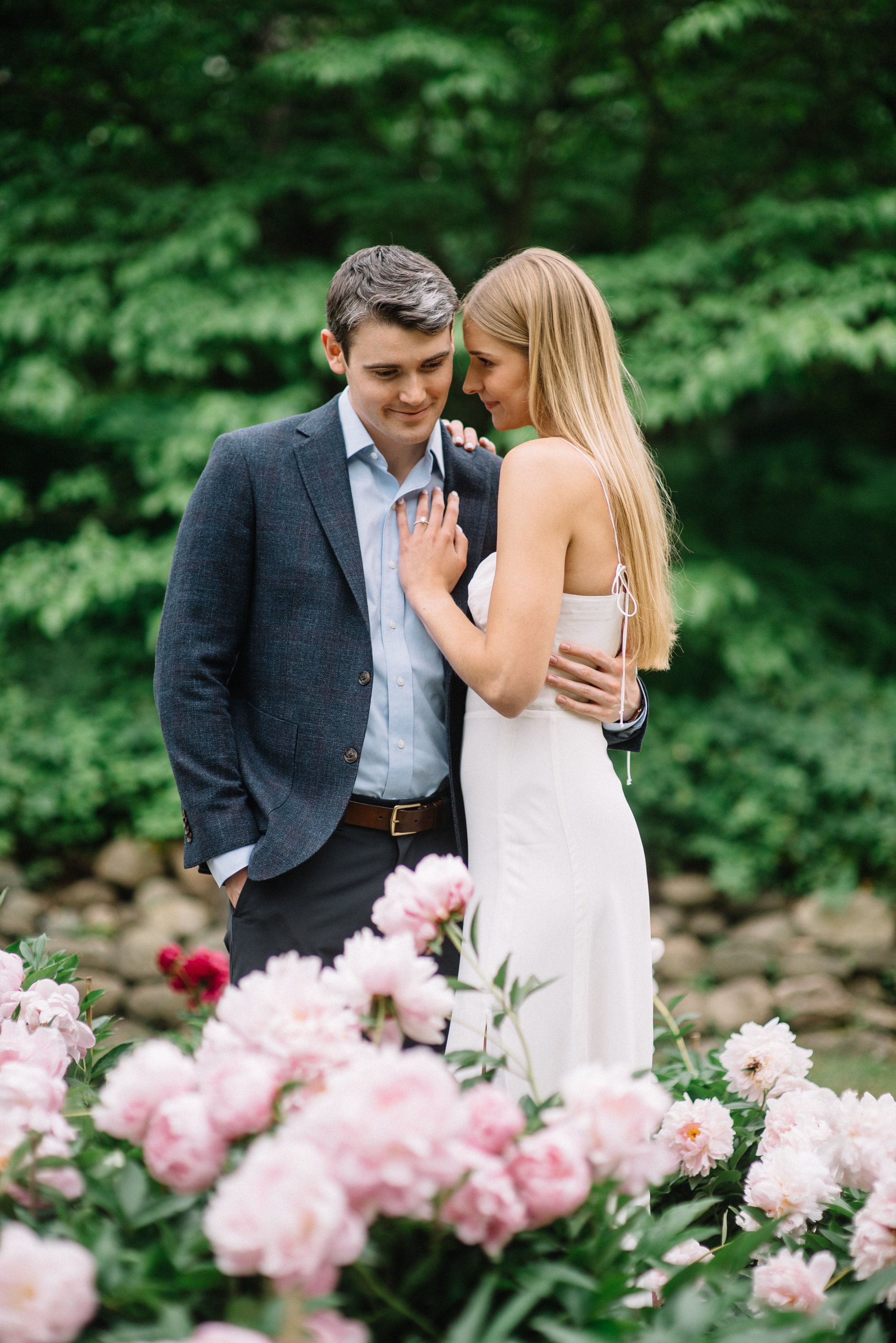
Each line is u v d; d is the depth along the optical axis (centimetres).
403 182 637
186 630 205
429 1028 133
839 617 666
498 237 673
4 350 608
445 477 218
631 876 197
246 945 206
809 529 741
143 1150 133
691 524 718
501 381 202
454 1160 108
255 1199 101
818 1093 187
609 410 200
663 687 644
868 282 565
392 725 207
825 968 483
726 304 570
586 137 670
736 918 548
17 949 223
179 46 618
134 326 591
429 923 142
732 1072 208
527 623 183
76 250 599
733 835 567
